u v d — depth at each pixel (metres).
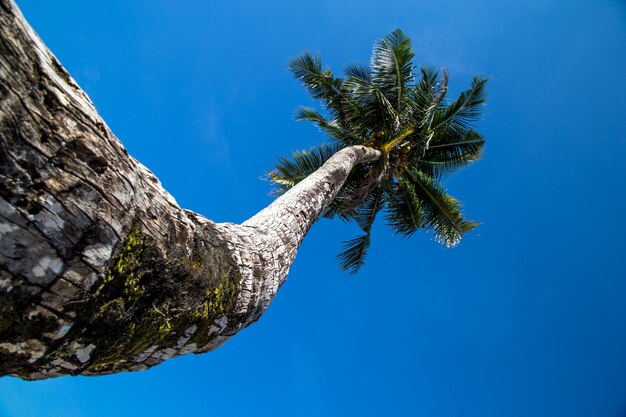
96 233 1.42
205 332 2.22
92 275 1.42
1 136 1.13
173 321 1.87
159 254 1.73
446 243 10.90
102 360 1.73
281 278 3.23
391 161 9.91
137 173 1.74
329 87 9.81
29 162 1.21
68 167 1.33
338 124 10.50
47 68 1.32
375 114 9.86
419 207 10.23
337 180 6.04
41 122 1.25
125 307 1.59
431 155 11.05
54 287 1.32
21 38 1.21
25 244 1.23
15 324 1.27
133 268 1.59
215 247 2.29
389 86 9.72
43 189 1.25
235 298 2.39
